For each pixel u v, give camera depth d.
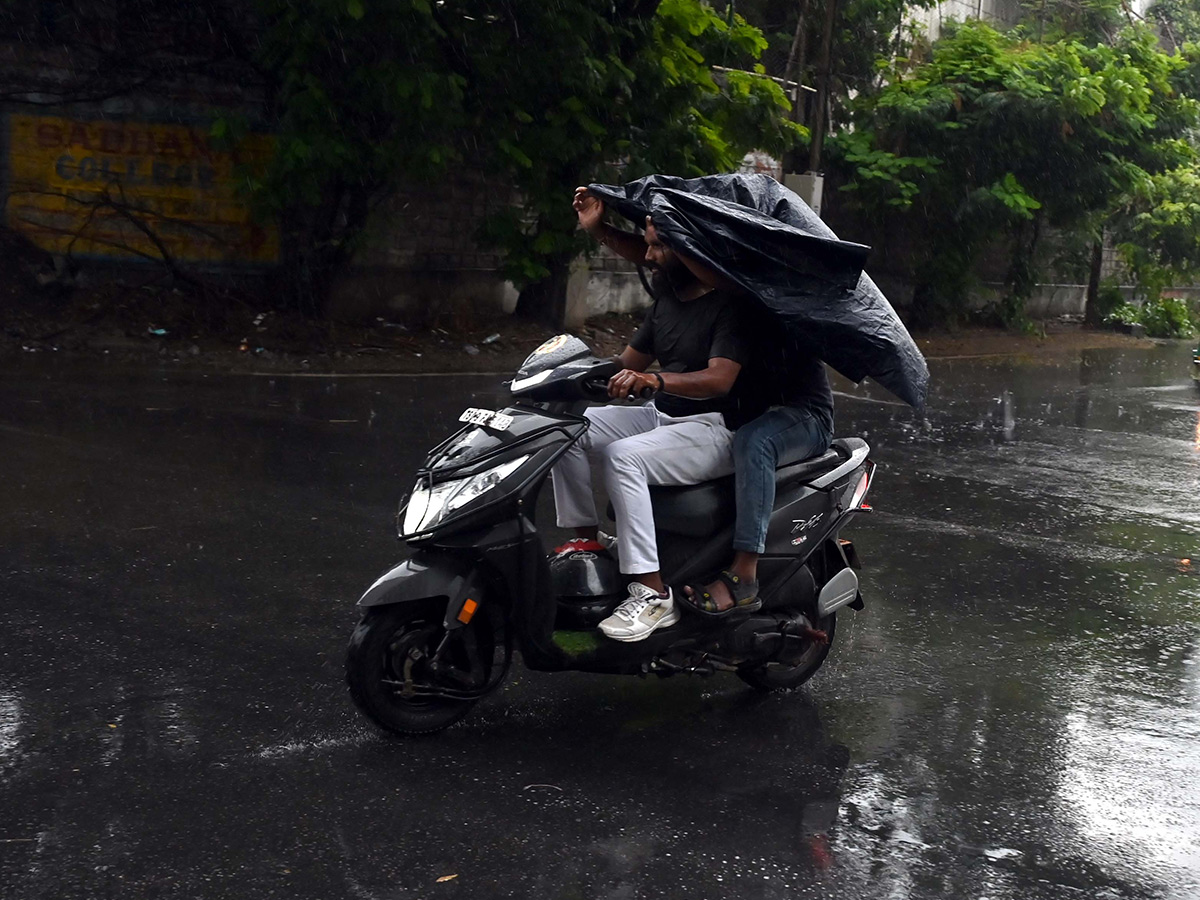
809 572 4.87
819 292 4.30
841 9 22.20
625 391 4.02
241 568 6.02
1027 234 23.55
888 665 5.32
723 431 4.46
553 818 3.67
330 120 13.37
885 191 20.47
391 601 4.00
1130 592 6.65
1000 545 7.55
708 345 4.41
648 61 14.68
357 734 4.23
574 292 17.45
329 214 14.66
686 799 3.86
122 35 14.29
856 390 14.56
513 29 13.88
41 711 4.28
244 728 4.23
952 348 20.75
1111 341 24.81
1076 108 20.17
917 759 4.30
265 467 8.23
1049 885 3.45
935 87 21.03
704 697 4.82
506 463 4.09
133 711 4.32
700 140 15.38
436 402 11.50
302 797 3.73
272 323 14.41
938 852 3.61
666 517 4.38
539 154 14.27
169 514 6.90
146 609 5.37
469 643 4.21
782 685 4.87
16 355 12.25
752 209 4.36
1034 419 13.16
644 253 4.78
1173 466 10.63
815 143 19.97
